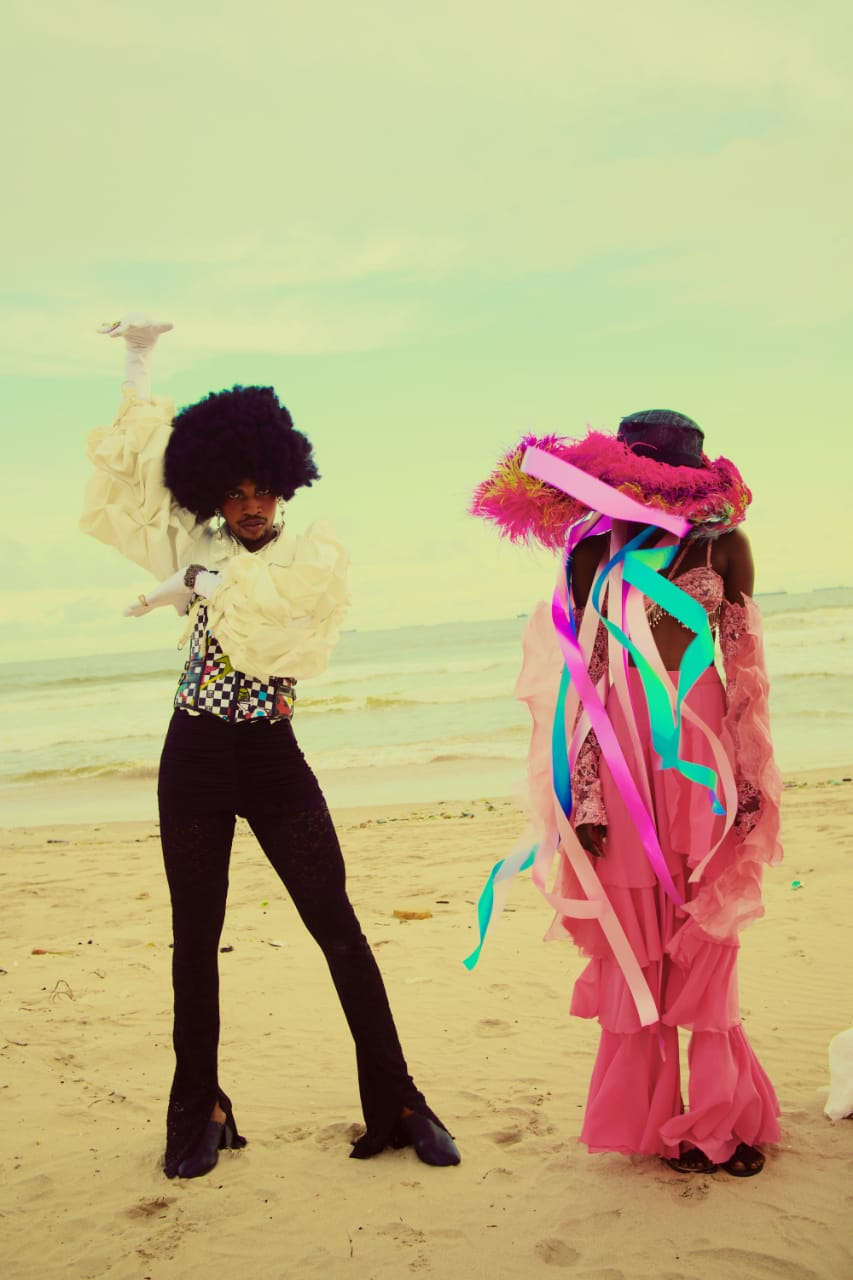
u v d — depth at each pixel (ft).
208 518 11.00
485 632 269.64
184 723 10.71
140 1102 12.69
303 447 11.03
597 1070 10.32
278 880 28.48
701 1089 9.78
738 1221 9.03
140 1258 9.08
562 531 10.75
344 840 35.12
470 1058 13.73
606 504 9.94
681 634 10.29
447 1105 12.17
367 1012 10.80
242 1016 16.12
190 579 10.52
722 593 10.29
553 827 10.50
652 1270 8.41
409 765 59.06
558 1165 10.34
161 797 10.77
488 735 70.49
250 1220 9.65
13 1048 14.74
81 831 44.68
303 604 10.03
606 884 10.09
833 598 264.52
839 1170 9.81
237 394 10.86
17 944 22.44
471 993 16.67
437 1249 8.96
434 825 37.42
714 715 10.15
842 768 44.86
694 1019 9.73
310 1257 8.95
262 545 11.09
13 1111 12.50
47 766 73.67
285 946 20.76
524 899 24.20
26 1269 8.99
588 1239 8.95
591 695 10.08
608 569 10.36
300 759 10.82
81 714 113.19
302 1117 12.07
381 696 101.24
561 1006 15.79
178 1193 10.21
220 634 10.12
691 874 10.04
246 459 10.53
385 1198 9.93
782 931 18.89
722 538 10.32
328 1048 14.53
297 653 10.10
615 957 9.98
